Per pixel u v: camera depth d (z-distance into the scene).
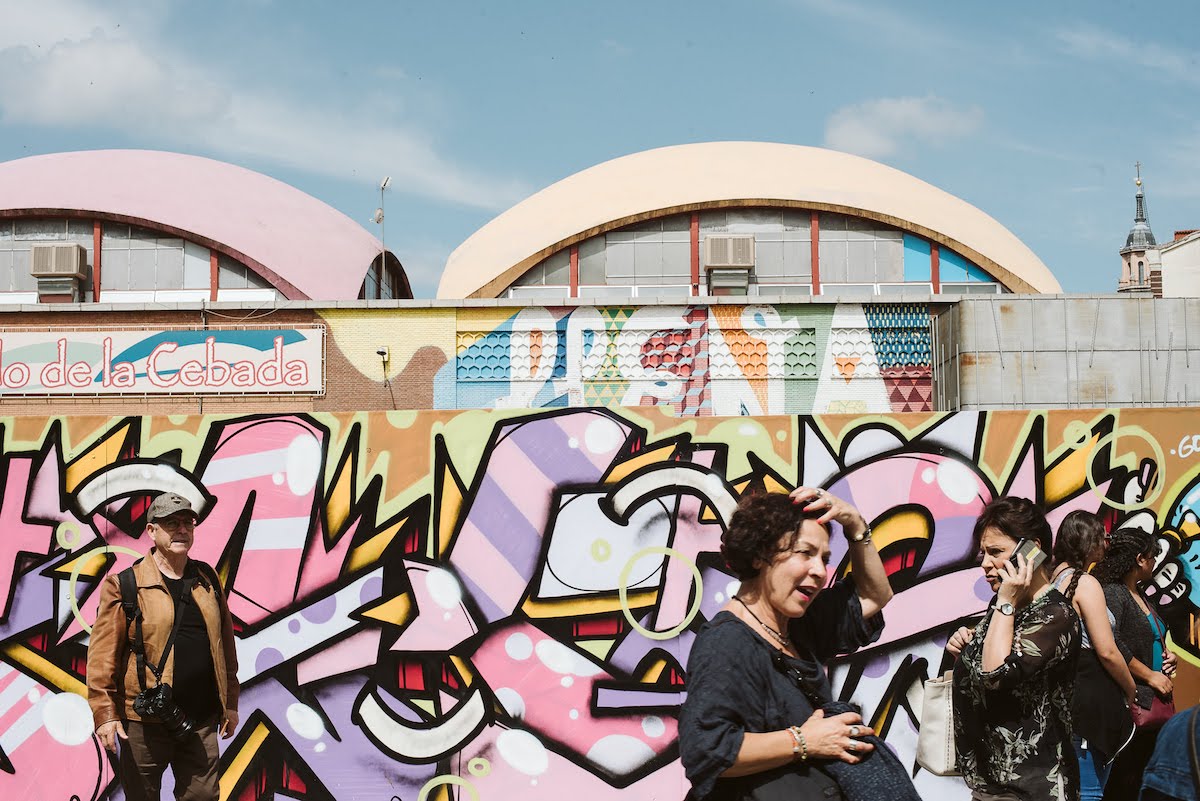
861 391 20.11
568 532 6.10
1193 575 6.16
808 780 3.24
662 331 20.27
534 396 20.22
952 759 4.36
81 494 6.14
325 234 31.27
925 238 28.06
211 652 5.07
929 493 6.14
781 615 3.47
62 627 6.08
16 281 27.70
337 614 6.06
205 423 6.16
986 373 13.79
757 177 29.22
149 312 20.41
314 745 5.98
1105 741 4.74
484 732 5.97
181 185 29.75
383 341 20.36
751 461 6.14
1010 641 3.99
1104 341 13.77
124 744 4.96
